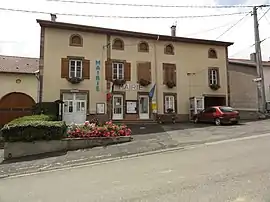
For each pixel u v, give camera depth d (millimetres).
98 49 21844
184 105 23656
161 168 7820
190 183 6016
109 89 21688
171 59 23844
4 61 24484
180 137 14211
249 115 23703
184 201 4875
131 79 22469
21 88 22000
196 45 24875
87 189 6148
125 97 22078
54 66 20641
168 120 22797
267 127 16562
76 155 11078
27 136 11969
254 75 27391
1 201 5664
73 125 13961
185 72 24109
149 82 22750
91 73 21453
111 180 6836
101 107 21312
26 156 11695
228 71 25531
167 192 5477
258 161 7797
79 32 21531
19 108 22031
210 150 10273
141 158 9812
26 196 5938
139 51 23000
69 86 20812
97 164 9367
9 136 11898
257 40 23016
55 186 6676
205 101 24750
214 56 25359
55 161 10266
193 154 9727
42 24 20547
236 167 7242
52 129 12273
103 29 21875
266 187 5391
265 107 24469
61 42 21016
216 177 6375
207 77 24734
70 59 21062
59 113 19766
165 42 23906
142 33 22906
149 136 14930
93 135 13023
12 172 8992
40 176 8117
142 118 22484
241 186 5551
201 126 19062
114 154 10852
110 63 21969
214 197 4988
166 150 11117
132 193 5586
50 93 20344
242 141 11875
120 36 22609
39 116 15406
